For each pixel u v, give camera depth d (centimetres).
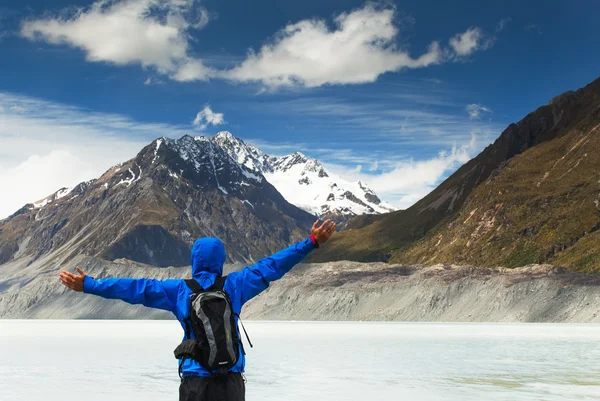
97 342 6388
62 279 758
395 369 3681
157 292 779
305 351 5025
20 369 3669
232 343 745
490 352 4931
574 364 3994
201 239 819
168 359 4344
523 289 13338
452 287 14562
